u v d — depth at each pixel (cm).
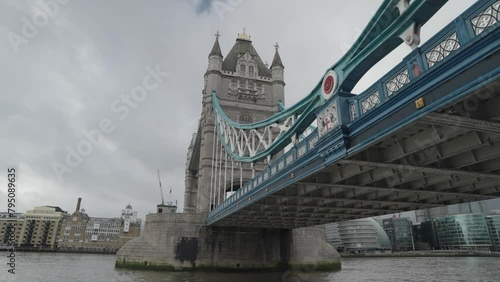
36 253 9181
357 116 1017
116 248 11519
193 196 6631
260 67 5903
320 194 1931
